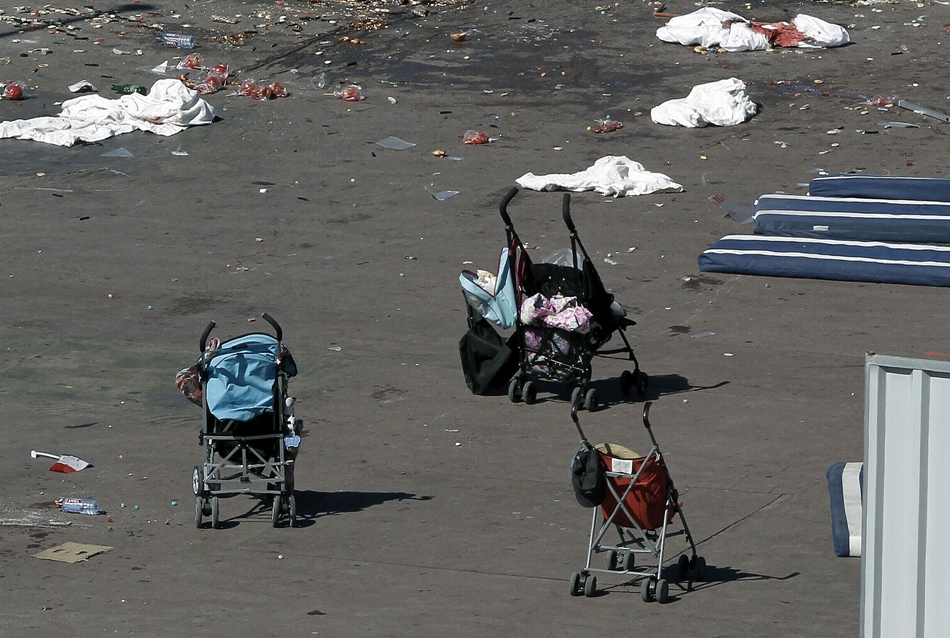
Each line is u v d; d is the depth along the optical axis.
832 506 37.75
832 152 85.69
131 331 57.44
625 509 32.38
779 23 115.12
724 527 37.41
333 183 81.12
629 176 79.62
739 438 44.84
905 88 100.31
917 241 67.50
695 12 115.00
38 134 89.25
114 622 31.16
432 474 42.19
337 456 43.81
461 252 68.88
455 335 57.28
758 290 62.59
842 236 68.50
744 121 92.81
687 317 59.06
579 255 67.12
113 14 118.75
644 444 44.53
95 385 51.06
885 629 24.81
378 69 106.38
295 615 31.62
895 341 55.22
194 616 31.55
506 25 118.19
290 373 38.25
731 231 71.56
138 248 69.75
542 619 31.33
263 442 38.50
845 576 33.84
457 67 107.12
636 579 33.91
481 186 80.12
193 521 38.22
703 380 51.16
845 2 124.31
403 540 36.72
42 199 78.25
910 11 121.75
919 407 23.89
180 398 49.84
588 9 122.38
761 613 31.48
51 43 109.81
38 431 46.12
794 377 51.19
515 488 40.84
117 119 92.12
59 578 33.94
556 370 48.56
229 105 97.81
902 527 24.41
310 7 123.56
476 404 49.09
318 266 66.94
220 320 59.03
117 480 41.47
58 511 38.88
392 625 31.00
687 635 30.27
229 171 83.88
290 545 36.41
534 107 97.06
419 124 93.06
